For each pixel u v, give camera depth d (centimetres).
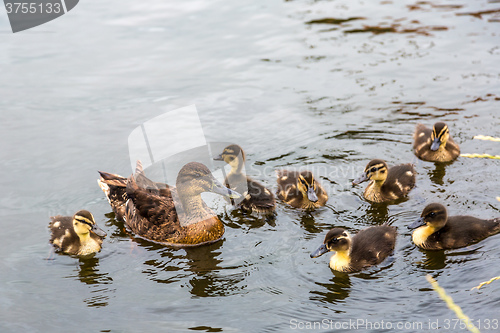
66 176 1165
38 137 1292
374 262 870
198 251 945
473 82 1417
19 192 1113
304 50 1631
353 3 1922
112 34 1750
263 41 1692
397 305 772
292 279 853
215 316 777
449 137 1185
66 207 1073
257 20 1820
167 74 1539
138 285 855
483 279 805
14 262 919
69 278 879
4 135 1298
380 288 815
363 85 1445
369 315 757
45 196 1103
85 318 784
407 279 830
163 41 1711
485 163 1138
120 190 1060
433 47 1602
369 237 909
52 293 842
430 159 1165
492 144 1181
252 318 769
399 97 1384
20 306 813
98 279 874
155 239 979
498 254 862
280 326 749
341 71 1515
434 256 882
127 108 1394
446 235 902
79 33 1758
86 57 1630
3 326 771
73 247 943
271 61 1584
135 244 973
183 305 804
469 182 1081
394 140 1241
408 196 1062
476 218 925
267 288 834
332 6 1906
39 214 1050
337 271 866
